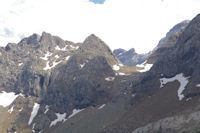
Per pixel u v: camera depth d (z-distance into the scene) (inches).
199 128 5418.3
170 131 5959.6
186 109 6584.6
